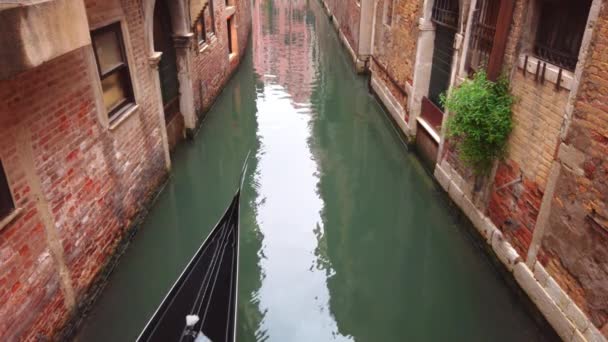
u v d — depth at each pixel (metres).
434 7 7.05
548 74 3.93
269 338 4.37
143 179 5.80
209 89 9.66
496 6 4.91
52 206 3.72
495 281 4.86
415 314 4.75
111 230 4.85
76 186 4.11
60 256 3.85
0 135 3.11
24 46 2.68
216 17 10.19
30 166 3.43
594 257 3.40
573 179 3.61
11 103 3.22
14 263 3.27
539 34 4.26
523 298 4.38
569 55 3.84
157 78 6.23
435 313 4.75
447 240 5.78
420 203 6.73
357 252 5.78
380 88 10.62
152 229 5.86
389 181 7.59
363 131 9.54
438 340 4.39
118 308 4.57
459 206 5.87
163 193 6.61
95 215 4.48
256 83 12.57
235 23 12.66
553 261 3.91
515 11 4.38
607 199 3.25
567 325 3.71
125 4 5.18
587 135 3.43
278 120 10.03
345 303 4.88
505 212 4.74
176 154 7.77
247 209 6.61
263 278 5.19
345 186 7.41
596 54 3.31
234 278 4.09
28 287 3.42
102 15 4.59
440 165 6.54
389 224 6.41
